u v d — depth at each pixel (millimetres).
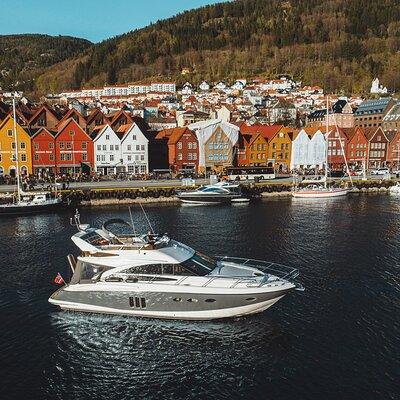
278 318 28625
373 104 197625
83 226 33344
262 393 21156
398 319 28516
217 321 27750
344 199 85625
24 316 29344
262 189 89125
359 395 20891
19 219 64750
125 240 30375
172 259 28109
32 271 38812
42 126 106062
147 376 22703
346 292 33250
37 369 23359
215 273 28703
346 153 127625
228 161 112188
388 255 43500
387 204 78750
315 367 23156
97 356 24484
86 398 21094
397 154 130750
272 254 43906
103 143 101188
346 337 26203
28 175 92812
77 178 93125
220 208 75250
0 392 21500
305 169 116188
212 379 22344
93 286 28234
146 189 81875
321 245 47531
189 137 109125
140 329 27047
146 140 103875
